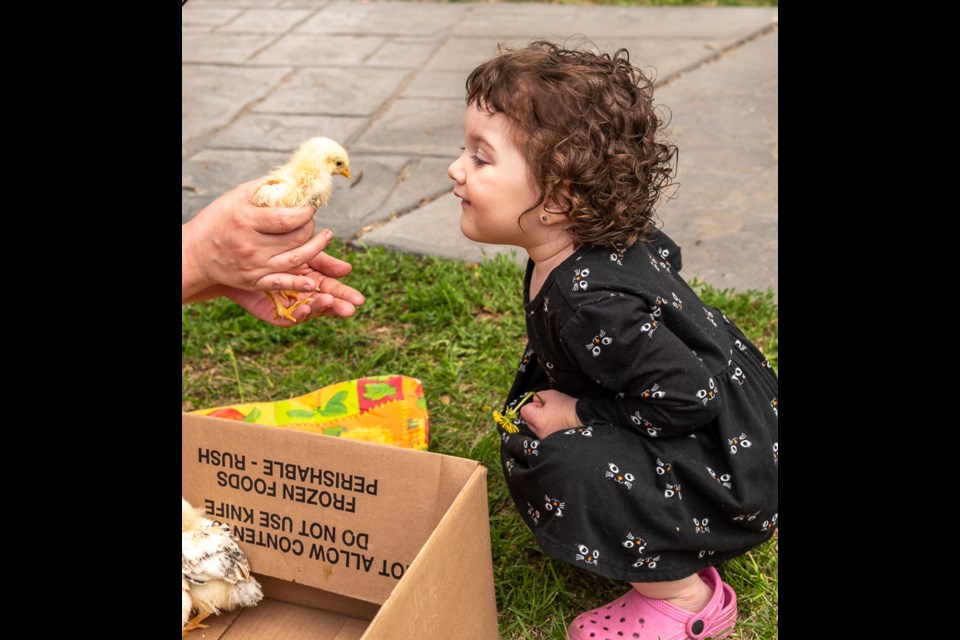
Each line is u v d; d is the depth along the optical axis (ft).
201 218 6.76
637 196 6.31
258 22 21.01
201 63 18.54
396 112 16.29
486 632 6.24
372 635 4.82
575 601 7.07
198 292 7.59
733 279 11.15
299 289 6.79
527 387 7.39
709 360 6.34
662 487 6.24
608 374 6.16
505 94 6.06
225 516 6.97
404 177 14.05
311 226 6.75
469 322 10.56
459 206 13.20
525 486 6.53
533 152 6.06
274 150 14.93
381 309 10.83
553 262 6.45
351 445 6.36
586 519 6.22
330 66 18.38
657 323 6.07
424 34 20.02
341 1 22.30
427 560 5.33
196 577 6.49
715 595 6.65
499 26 20.31
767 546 7.39
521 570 7.30
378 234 12.39
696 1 21.49
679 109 16.14
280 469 6.66
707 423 6.31
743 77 17.48
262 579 7.10
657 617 6.56
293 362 10.14
